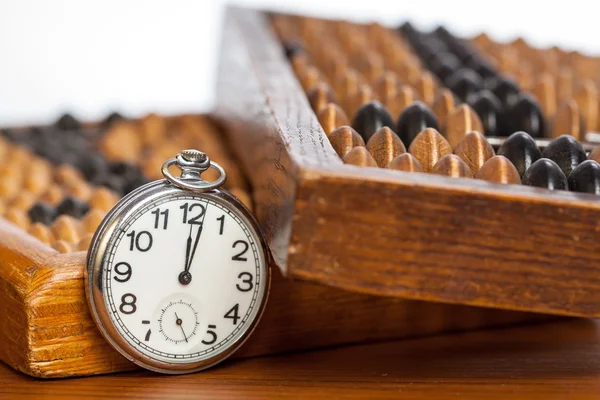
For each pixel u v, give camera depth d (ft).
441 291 1.21
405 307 1.46
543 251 1.22
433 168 1.29
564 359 1.39
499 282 1.22
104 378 1.31
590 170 1.28
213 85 2.25
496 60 2.12
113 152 1.97
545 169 1.27
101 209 1.67
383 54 2.10
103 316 1.28
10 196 1.77
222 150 1.93
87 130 2.11
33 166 1.87
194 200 1.30
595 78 2.10
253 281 1.32
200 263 1.30
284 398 1.26
